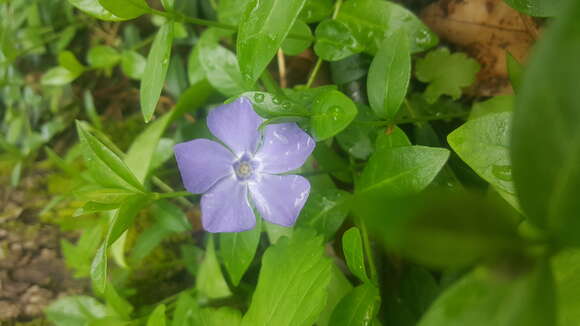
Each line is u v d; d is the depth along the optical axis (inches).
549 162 1.8
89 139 4.3
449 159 5.4
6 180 8.3
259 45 4.0
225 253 5.1
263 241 6.5
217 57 5.6
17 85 8.6
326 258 4.5
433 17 6.3
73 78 7.9
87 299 6.2
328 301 5.1
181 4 7.4
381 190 4.2
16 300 7.5
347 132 5.4
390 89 4.6
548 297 1.8
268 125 4.6
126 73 7.4
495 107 5.1
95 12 4.3
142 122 8.1
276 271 4.7
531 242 1.9
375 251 5.5
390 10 5.3
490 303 1.9
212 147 4.8
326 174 5.6
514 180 1.9
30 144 8.4
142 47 8.2
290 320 4.4
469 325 2.0
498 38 5.9
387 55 4.5
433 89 6.1
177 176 7.4
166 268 7.3
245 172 4.8
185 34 7.0
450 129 5.9
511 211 3.7
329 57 5.4
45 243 7.9
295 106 4.3
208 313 5.2
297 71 6.8
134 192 4.4
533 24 5.7
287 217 4.7
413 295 5.3
